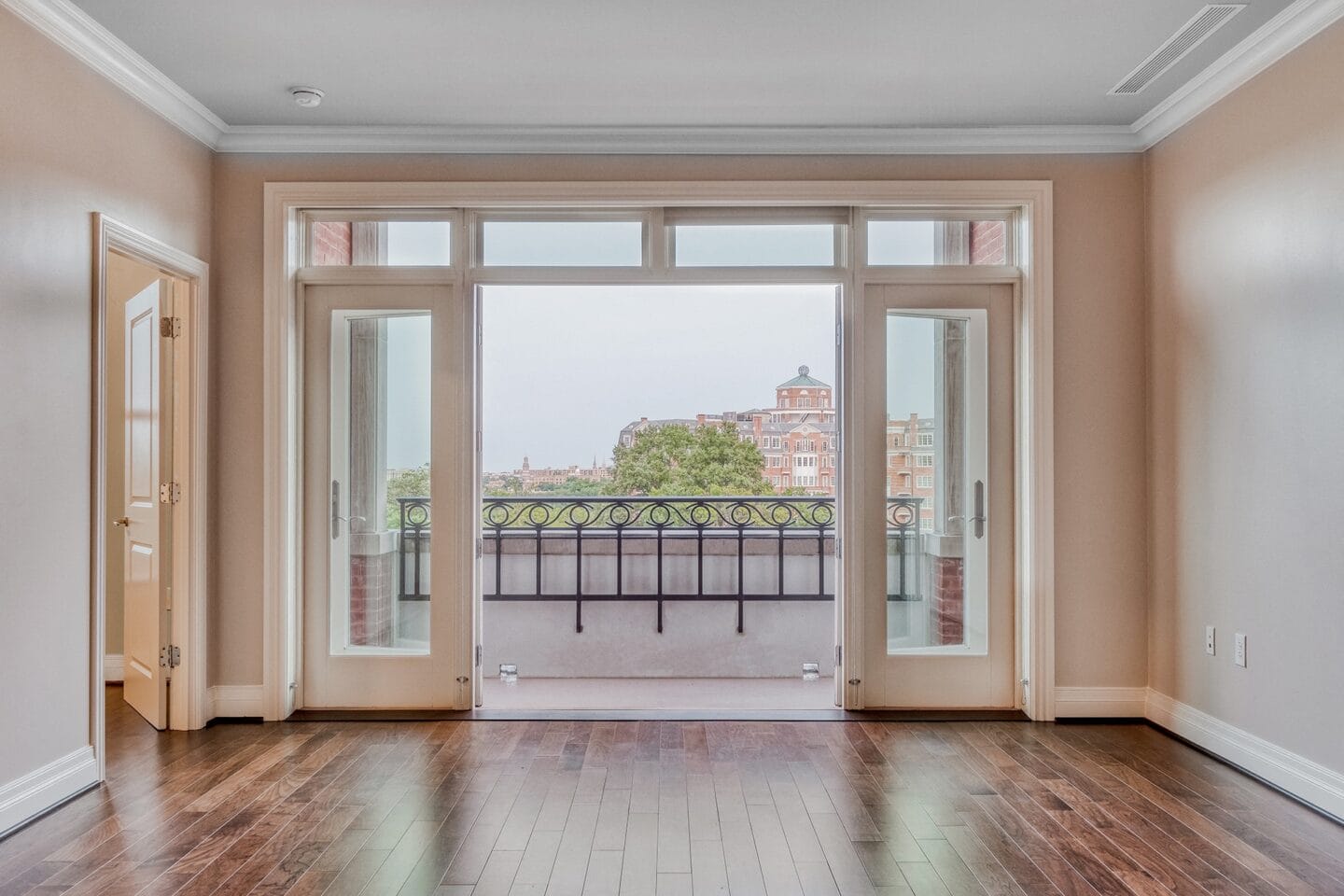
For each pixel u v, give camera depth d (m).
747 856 2.56
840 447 4.13
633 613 5.12
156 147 3.53
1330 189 2.87
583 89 3.59
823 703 4.41
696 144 4.00
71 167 3.02
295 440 4.07
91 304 3.12
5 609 2.69
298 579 4.09
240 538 4.00
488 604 5.13
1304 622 2.99
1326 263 2.88
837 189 4.00
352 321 4.14
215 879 2.40
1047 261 3.99
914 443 4.12
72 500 3.01
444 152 4.03
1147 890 2.35
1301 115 3.00
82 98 3.07
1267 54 3.14
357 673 4.11
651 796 3.03
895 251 4.13
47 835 2.69
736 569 5.24
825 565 5.24
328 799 3.00
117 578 4.76
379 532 4.13
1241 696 3.33
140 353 4.07
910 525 4.13
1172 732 3.77
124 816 2.85
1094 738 3.71
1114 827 2.78
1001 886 2.38
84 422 3.08
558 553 5.20
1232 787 3.13
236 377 4.00
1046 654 3.97
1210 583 3.53
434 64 3.37
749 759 3.44
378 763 3.38
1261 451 3.21
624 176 4.03
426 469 4.12
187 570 3.83
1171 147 3.79
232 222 4.01
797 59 3.33
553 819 2.83
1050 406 3.97
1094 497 4.00
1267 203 3.17
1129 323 4.01
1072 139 3.99
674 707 4.32
